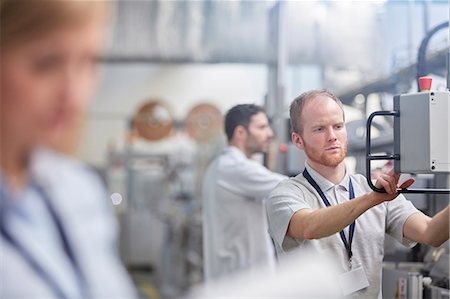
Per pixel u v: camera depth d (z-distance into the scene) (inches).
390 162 125.6
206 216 130.4
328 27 242.1
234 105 129.0
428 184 114.9
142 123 350.0
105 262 34.1
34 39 31.9
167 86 393.1
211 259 126.4
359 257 89.0
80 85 33.5
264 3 306.5
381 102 162.9
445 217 85.4
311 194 91.0
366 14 229.6
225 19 311.1
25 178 32.7
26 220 31.5
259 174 123.4
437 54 126.7
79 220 33.7
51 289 30.6
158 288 273.3
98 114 372.8
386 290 113.7
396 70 151.7
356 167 141.3
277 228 88.5
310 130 91.5
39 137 33.0
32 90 32.4
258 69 382.9
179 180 344.5
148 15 311.3
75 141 34.5
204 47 316.5
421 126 80.1
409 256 117.2
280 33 216.1
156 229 310.8
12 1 31.4
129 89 381.1
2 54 31.8
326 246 87.9
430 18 156.9
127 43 312.7
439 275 108.1
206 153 319.0
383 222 91.7
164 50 315.9
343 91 177.9
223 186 124.5
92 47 33.3
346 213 79.7
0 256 29.9
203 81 393.4
